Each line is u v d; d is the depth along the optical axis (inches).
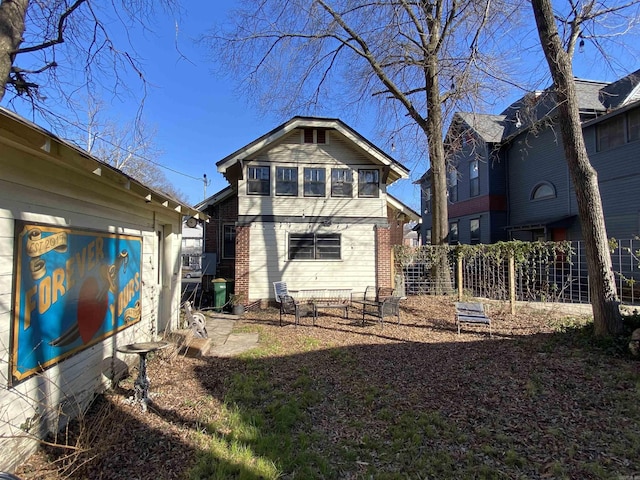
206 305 476.1
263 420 144.0
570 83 252.1
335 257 471.5
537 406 155.9
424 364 216.8
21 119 88.7
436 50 441.1
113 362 176.7
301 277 463.2
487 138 716.7
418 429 138.3
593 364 201.8
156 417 145.2
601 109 536.7
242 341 279.4
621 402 154.9
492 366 208.1
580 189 249.8
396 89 494.3
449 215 893.2
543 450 122.2
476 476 109.4
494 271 431.8
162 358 221.5
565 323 301.1
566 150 254.8
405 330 311.0
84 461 105.6
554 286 399.2
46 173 124.1
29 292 116.0
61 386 133.2
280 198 464.8
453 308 393.7
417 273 490.3
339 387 182.1
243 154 448.1
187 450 121.6
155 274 245.4
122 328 189.9
